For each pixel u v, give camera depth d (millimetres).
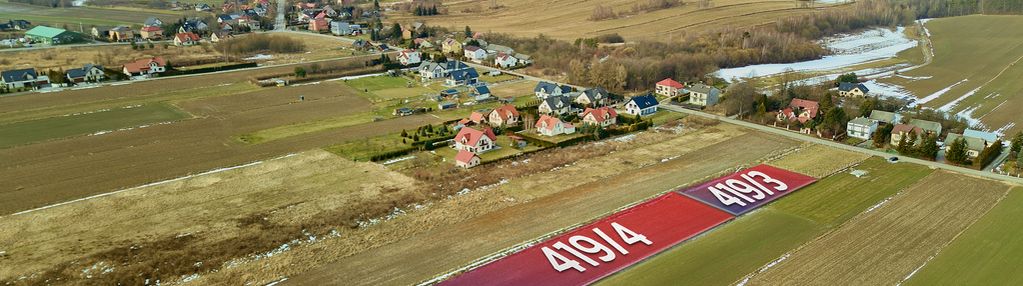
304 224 65188
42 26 180375
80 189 74438
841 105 112062
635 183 76562
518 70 150875
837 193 73000
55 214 67312
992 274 54875
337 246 60469
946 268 55938
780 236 62281
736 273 55250
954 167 81062
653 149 90250
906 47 189500
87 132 97688
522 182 77250
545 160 85250
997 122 106812
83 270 55656
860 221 65438
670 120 105438
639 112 108375
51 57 151250
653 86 131875
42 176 78562
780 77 137625
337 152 88750
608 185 76062
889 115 100875
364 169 81688
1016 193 72125
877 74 149500
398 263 57250
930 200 70562
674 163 84188
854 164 82875
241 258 58125
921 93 129750
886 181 76500
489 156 86625
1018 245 59750
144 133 97562
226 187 75375
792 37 173375
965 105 118875
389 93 126250
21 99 116750
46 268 55938
